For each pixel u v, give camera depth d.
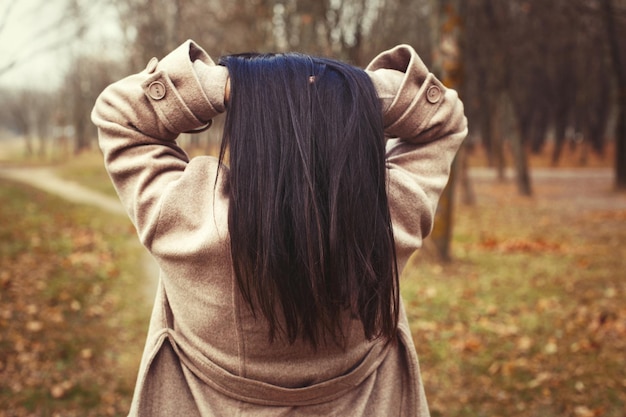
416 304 6.31
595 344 4.80
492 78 22.41
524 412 3.81
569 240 10.97
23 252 8.78
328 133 0.93
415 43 13.01
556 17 17.73
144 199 0.99
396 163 1.07
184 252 0.95
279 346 0.98
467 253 9.45
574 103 36.28
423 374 4.47
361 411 1.05
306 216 0.88
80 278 7.50
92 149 52.69
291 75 0.97
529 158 40.12
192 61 1.07
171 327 1.07
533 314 5.88
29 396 4.01
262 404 1.01
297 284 0.90
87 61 29.98
